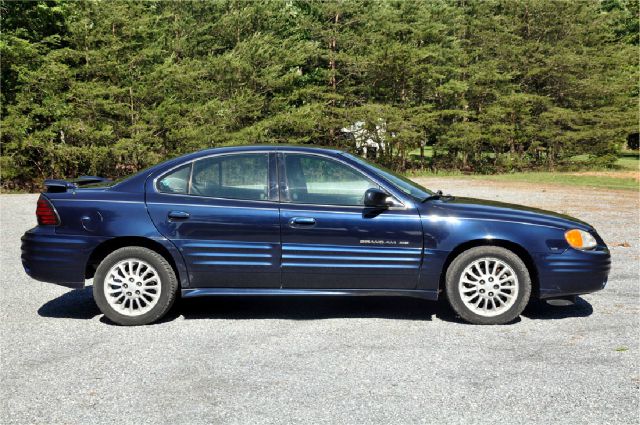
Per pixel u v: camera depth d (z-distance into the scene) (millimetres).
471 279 5566
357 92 35469
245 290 5648
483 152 39188
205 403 3729
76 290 7094
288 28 34469
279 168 5734
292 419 3486
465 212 5590
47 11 26016
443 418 3492
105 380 4141
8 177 24875
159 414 3568
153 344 4973
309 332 5309
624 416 3502
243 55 31078
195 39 32469
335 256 5539
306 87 33156
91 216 5641
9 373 4293
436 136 36500
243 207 5609
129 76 28234
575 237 5539
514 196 18422
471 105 37094
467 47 37594
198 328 5465
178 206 5633
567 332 5246
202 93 30578
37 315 5957
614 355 4598
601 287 5605
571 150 35875
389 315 5910
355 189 5668
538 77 36531
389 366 4383
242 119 31594
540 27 37031
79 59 27297
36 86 24781
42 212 5746
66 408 3674
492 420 3465
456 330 5348
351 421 3457
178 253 5602
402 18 34844
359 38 33469
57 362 4520
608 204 15891
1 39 24922
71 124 25203
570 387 3951
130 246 5680
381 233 5523
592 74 36750
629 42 48594
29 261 5715
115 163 27938
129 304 5602
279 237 5562
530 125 35562
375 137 33844
